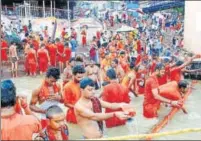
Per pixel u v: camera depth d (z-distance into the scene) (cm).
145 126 732
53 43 1678
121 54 1294
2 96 486
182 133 578
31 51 1530
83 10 2834
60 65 1653
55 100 689
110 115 570
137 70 1071
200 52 1809
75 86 720
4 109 491
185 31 1952
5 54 1530
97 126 594
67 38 2125
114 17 2730
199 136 604
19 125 483
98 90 1042
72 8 2866
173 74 1016
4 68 1511
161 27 2552
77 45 2280
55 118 562
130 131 693
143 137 480
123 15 2738
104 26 2556
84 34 2394
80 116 588
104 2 2875
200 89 1194
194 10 1878
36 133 507
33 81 1373
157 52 2042
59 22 2391
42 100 677
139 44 2078
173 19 2561
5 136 470
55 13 2588
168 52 1944
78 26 2458
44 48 1568
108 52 1686
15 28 2111
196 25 1855
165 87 820
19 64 1692
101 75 1137
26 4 2409
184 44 1956
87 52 2034
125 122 735
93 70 1027
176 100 822
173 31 2470
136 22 2689
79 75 717
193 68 1419
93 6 2859
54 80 688
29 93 1080
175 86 830
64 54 1653
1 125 476
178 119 790
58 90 707
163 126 736
